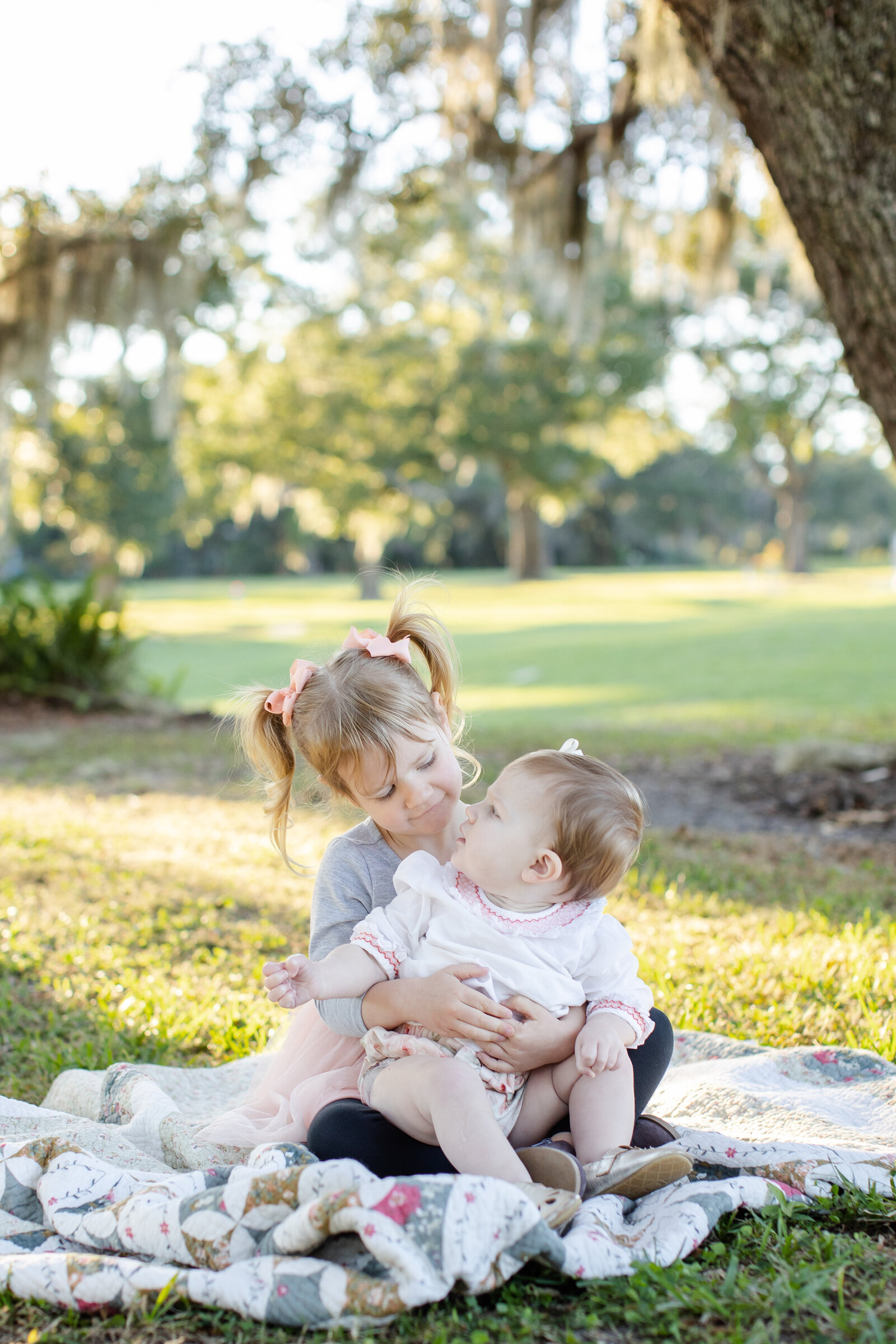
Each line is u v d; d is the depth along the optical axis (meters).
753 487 59.06
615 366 32.53
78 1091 2.53
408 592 2.38
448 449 34.47
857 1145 2.11
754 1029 2.93
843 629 20.34
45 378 10.37
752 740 8.69
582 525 64.31
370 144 9.19
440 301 30.91
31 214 9.79
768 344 33.84
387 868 2.21
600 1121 1.91
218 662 18.62
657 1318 1.57
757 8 3.79
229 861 4.99
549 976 1.95
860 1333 1.50
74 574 55.81
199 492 40.66
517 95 7.97
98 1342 1.55
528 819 2.00
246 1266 1.63
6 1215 1.90
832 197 3.94
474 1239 1.60
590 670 15.98
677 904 4.11
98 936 3.83
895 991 3.07
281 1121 2.16
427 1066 1.87
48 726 10.26
